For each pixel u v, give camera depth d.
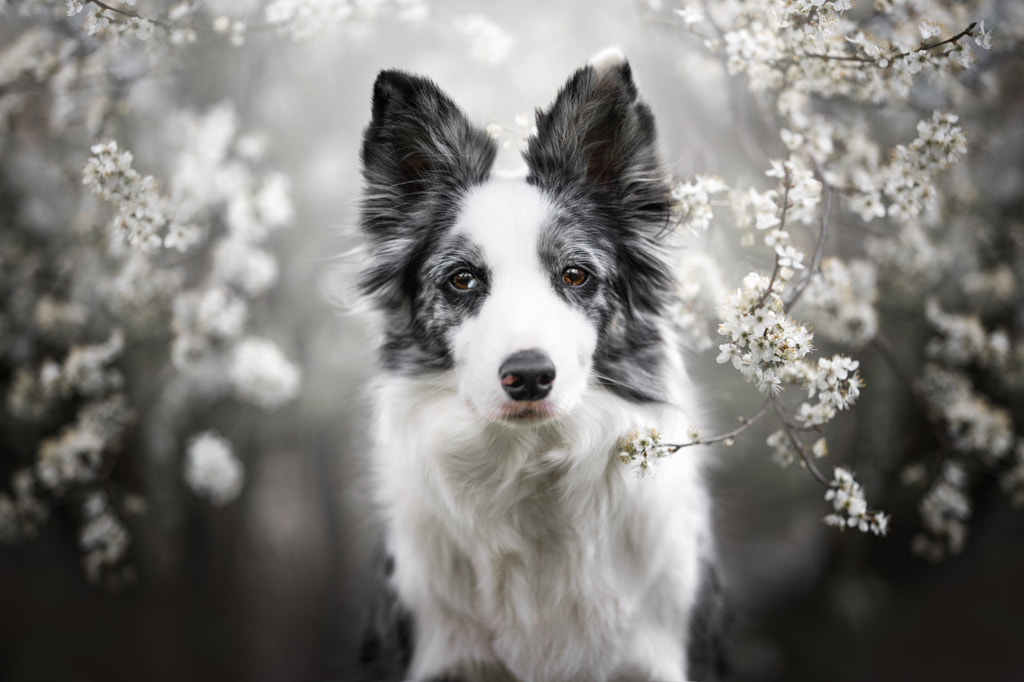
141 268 4.07
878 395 4.66
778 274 2.47
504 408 2.51
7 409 4.84
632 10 3.85
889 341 4.37
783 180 2.63
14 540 4.43
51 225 4.79
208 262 4.46
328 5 3.31
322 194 5.00
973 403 3.83
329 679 5.70
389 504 3.31
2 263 4.74
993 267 4.36
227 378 4.81
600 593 2.97
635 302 3.04
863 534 5.21
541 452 2.89
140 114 4.32
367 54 4.95
